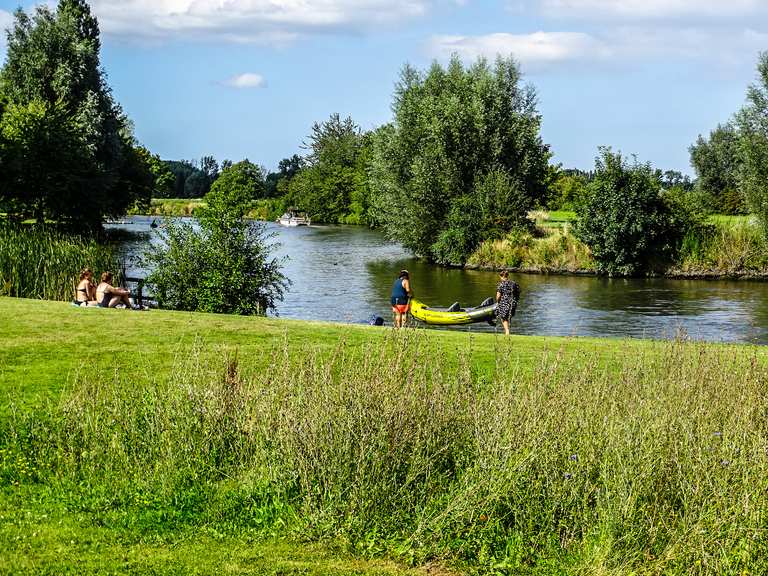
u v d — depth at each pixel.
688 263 43.50
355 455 7.41
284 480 7.63
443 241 48.50
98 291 19.03
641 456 7.00
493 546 6.63
